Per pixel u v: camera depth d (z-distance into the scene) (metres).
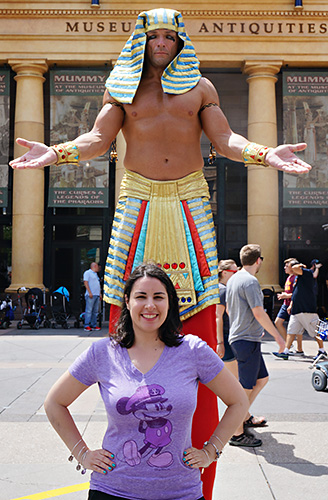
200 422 3.22
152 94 3.40
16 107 20.08
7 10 19.56
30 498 4.37
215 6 19.53
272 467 5.13
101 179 19.53
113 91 3.43
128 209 3.43
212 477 3.26
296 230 22.83
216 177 22.91
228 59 19.73
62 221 22.92
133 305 2.52
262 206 19.61
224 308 6.52
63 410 2.60
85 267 22.92
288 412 7.13
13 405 7.41
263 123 19.72
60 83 19.83
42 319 18.19
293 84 19.81
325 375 8.30
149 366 2.49
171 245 3.38
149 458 2.37
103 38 19.67
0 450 5.58
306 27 19.72
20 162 3.07
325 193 19.44
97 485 2.45
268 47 19.69
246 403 2.61
